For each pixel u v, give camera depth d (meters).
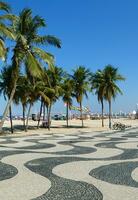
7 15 33.59
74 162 17.88
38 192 11.52
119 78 64.25
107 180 13.45
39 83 50.41
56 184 12.74
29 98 51.72
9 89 44.62
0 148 24.34
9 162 17.81
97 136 36.97
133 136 36.72
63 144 27.25
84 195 11.16
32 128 59.78
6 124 72.50
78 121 94.81
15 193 11.36
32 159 18.88
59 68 56.69
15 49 37.84
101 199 10.70
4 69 44.81
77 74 63.44
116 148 24.41
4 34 32.84
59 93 57.94
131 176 14.24
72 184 12.75
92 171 15.33
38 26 38.38
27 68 37.56
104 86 63.84
